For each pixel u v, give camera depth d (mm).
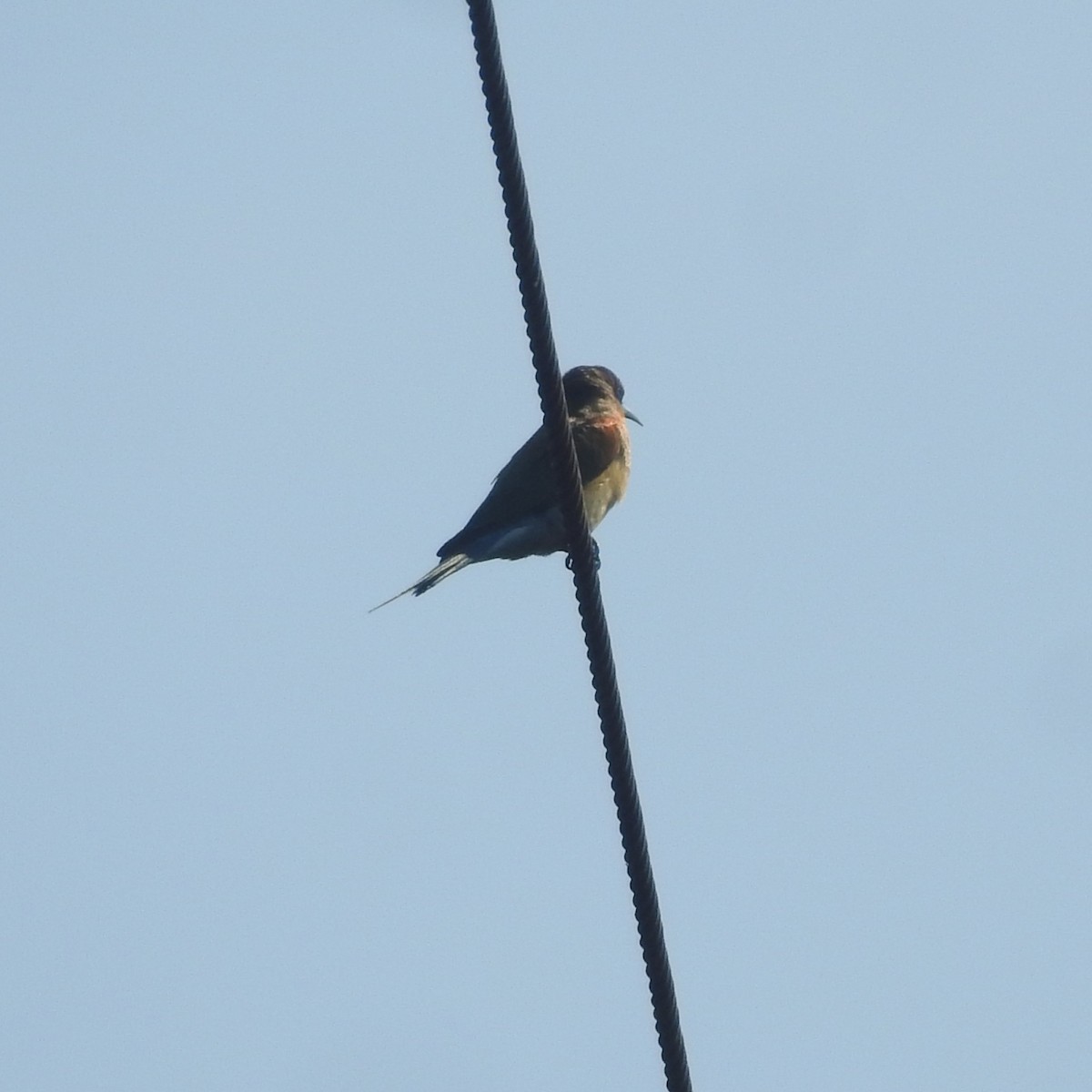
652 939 11727
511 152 10914
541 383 11656
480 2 10570
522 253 11219
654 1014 11727
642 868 11805
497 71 10734
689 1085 11750
